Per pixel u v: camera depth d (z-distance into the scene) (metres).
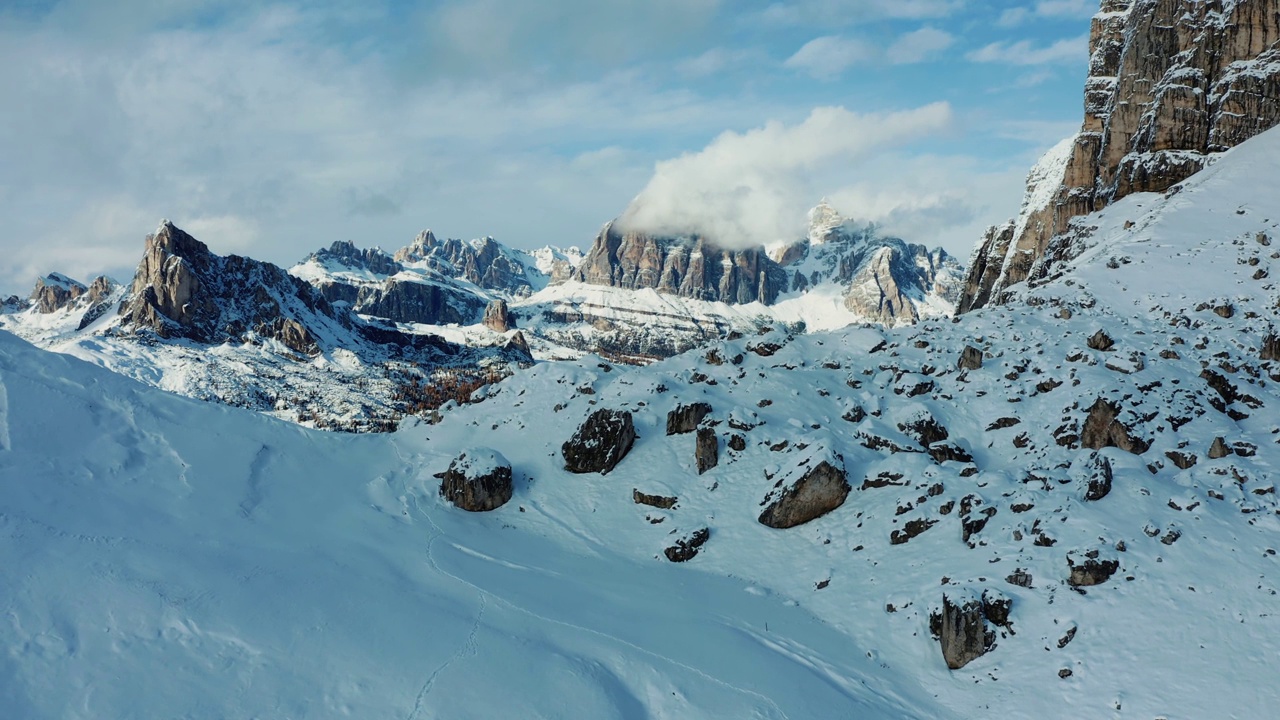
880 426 56.38
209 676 33.75
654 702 36.09
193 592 38.03
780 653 39.50
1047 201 110.44
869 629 41.03
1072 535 41.22
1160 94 99.12
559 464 59.56
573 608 43.03
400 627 39.06
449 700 34.53
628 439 59.09
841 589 44.12
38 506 41.50
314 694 33.97
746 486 53.59
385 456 63.19
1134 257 79.38
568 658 38.03
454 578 45.31
